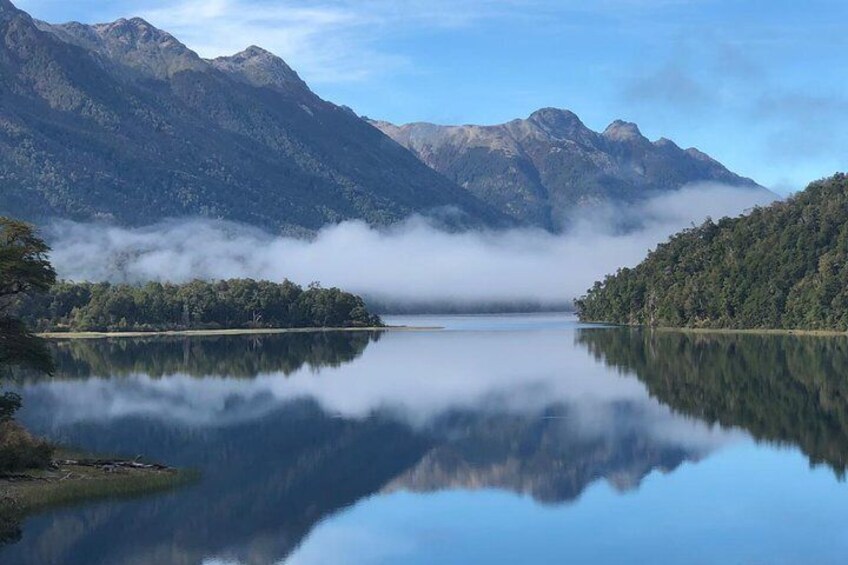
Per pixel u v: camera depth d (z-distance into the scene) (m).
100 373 155.25
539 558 53.84
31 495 62.81
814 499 65.06
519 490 69.38
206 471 74.81
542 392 125.19
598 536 57.78
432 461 79.94
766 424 94.75
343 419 102.94
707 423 96.50
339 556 54.38
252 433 93.62
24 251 77.31
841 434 88.38
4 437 69.31
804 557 53.41
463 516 62.56
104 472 70.25
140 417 103.44
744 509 62.94
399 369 161.38
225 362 178.88
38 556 52.94
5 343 77.94
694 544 55.91
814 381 130.12
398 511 63.44
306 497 67.06
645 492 68.12
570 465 77.44
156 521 59.66
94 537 56.12
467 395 123.00
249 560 53.28
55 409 109.38
